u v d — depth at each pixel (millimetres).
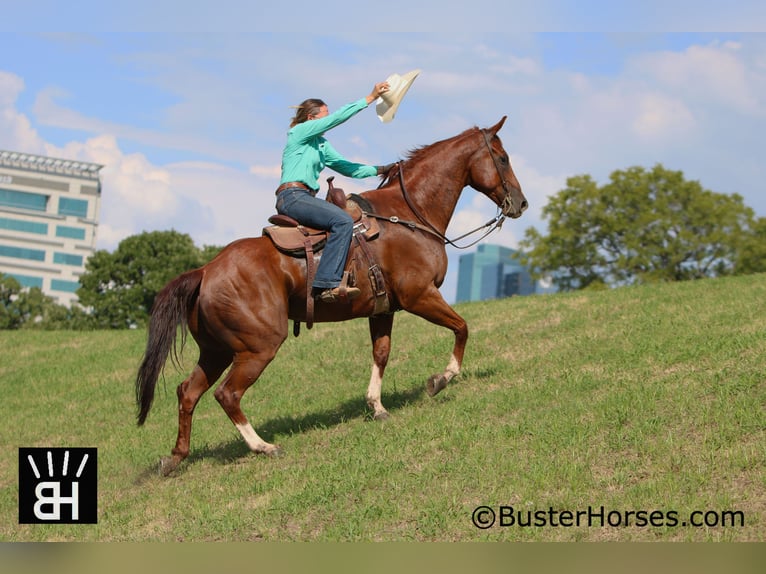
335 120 8492
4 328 55031
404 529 6422
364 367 12977
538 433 7844
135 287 51719
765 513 5855
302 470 7941
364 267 8555
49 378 16094
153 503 7945
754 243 48844
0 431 12492
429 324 15445
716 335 10703
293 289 8406
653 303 14375
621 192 50469
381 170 9250
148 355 8156
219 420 11297
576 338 12242
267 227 8492
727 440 7070
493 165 9430
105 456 10234
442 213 9227
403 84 8938
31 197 138375
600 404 8367
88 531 7461
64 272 137875
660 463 6809
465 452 7715
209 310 8195
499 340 13180
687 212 49656
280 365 13938
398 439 8359
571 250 50906
